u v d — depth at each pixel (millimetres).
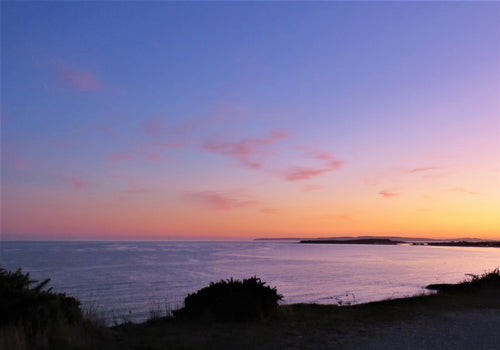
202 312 11203
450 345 8039
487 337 8758
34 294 8906
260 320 10844
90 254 114062
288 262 81250
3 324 7883
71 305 9672
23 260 80500
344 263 78688
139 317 19234
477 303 14250
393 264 75938
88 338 8195
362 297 27125
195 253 128750
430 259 98500
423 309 12969
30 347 7207
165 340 8570
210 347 7977
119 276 48094
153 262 78062
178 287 36906
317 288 34625
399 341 8430
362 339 8664
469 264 76688
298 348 7910
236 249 183625
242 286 11906
